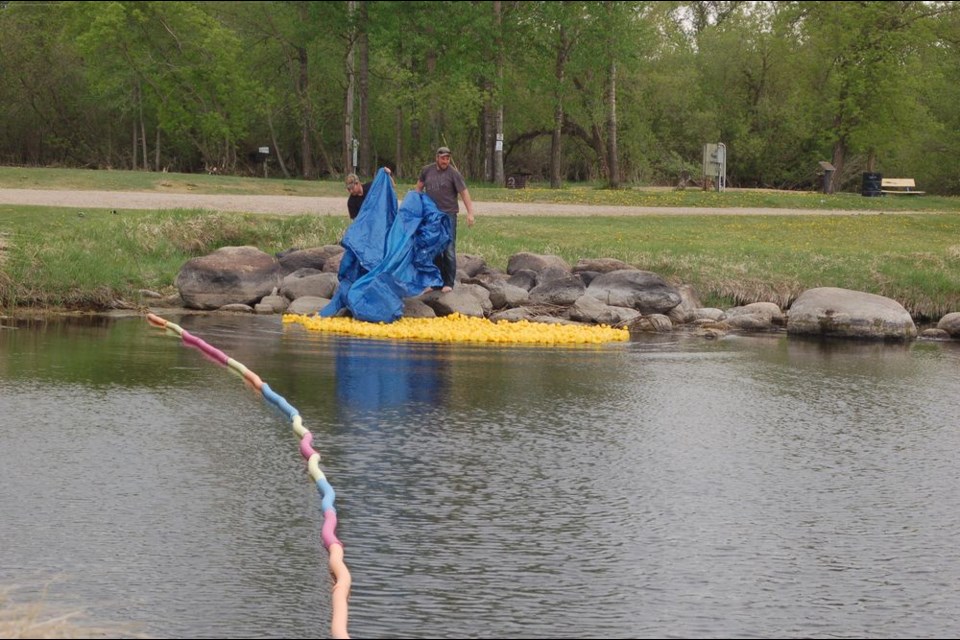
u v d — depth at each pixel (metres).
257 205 26.94
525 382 13.71
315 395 12.42
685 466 9.98
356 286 18.64
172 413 11.38
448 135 55.72
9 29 49.31
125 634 6.15
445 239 19.30
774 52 60.78
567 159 65.88
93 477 9.06
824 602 7.05
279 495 8.75
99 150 53.72
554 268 20.91
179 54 41.81
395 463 9.70
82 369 13.55
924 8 48.88
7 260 19.19
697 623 6.65
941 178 57.75
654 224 28.56
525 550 7.70
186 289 19.75
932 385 14.52
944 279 22.19
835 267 22.61
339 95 55.66
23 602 6.57
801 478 9.73
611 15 43.00
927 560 7.82
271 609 6.64
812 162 60.41
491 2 44.50
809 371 15.45
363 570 7.25
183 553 7.49
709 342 18.27
